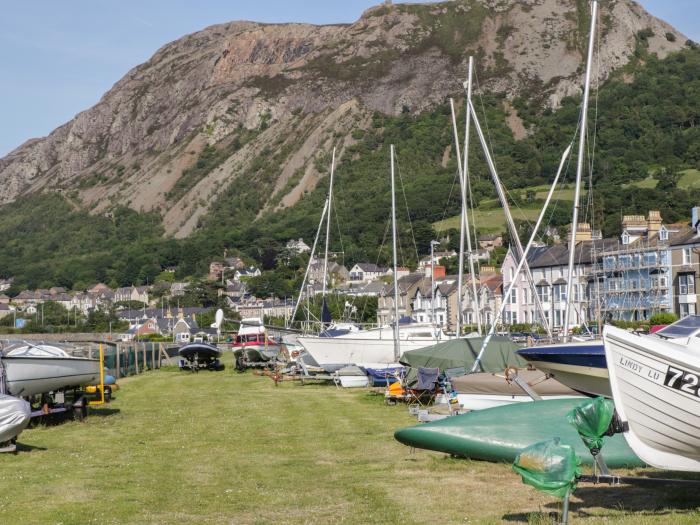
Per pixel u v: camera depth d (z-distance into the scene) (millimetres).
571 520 12086
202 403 30484
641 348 12992
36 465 17641
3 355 23203
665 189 188625
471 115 45156
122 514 13297
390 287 129625
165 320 190875
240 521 12797
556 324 93062
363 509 13375
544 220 184125
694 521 11766
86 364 25312
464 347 29500
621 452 15547
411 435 17016
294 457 18406
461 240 39875
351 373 37375
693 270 80312
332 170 63625
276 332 81812
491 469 16156
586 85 33094
